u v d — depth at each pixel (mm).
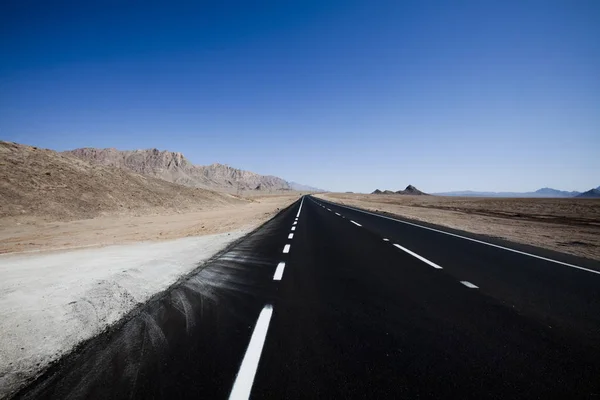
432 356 2854
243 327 3490
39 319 3676
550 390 2354
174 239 11406
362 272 6207
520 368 2664
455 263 7078
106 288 4871
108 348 2982
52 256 8055
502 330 3457
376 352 2918
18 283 5191
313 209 33500
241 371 2576
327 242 10297
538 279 5691
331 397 2242
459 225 16609
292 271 6273
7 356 2822
